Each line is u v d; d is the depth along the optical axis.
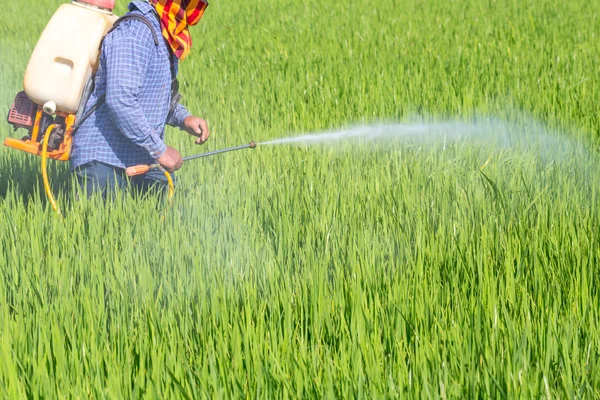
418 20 18.62
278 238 6.42
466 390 4.27
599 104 11.17
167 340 4.77
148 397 4.13
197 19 6.73
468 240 6.28
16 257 5.88
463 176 8.18
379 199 7.34
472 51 14.83
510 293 5.31
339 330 4.92
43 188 8.04
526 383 4.21
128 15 6.52
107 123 6.69
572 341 4.77
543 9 19.59
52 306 5.12
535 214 6.95
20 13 20.88
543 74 12.80
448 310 5.13
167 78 6.73
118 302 5.22
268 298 5.39
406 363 4.63
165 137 9.98
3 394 4.16
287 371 4.45
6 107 11.47
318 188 7.64
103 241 6.25
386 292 5.40
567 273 5.70
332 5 21.41
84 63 6.38
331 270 5.84
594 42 15.55
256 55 15.20
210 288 5.46
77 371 4.38
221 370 4.38
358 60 14.43
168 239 6.25
